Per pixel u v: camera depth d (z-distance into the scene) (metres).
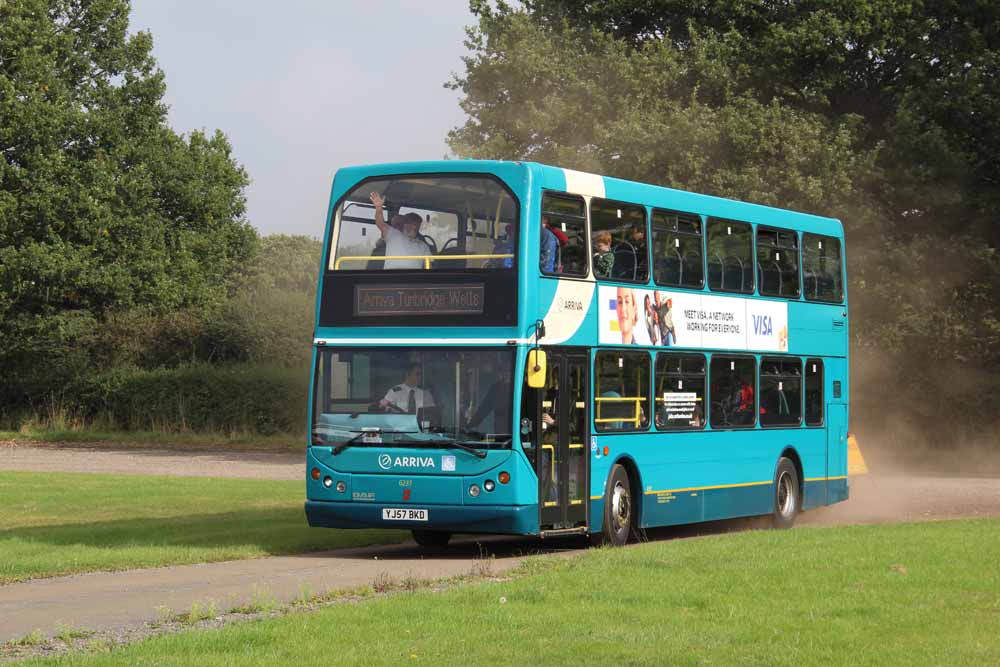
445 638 11.57
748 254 25.58
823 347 28.00
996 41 47.28
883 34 46.41
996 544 18.94
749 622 12.48
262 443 55.53
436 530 22.00
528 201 19.97
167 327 63.22
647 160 42.84
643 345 22.39
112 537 21.17
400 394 20.05
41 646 11.74
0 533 21.81
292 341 62.72
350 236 20.66
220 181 68.31
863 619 12.67
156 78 64.12
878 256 43.88
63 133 59.19
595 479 21.17
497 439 19.53
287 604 13.96
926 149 44.72
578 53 47.72
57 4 62.66
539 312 20.02
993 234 47.38
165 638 11.51
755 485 25.45
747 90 45.28
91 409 61.38
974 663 10.59
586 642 11.42
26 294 57.75
